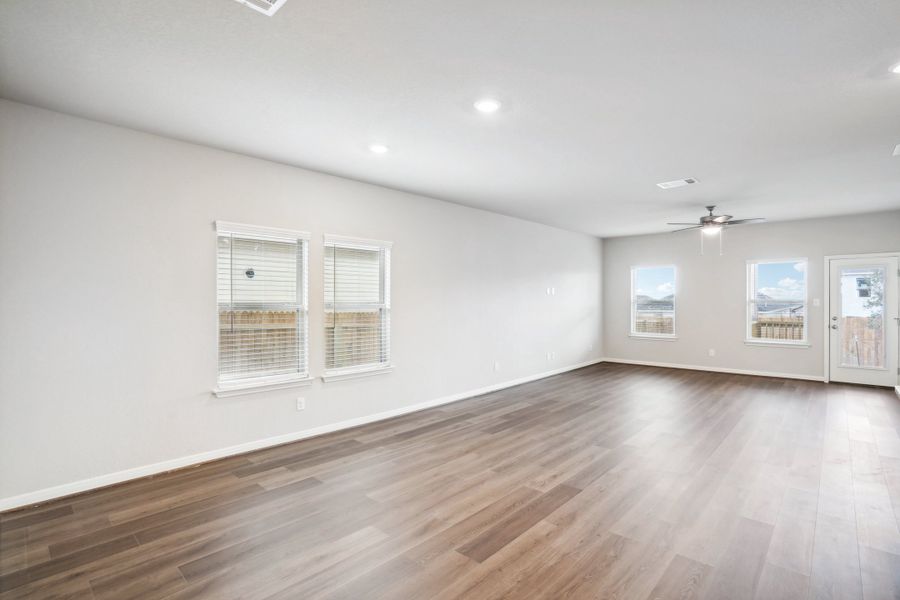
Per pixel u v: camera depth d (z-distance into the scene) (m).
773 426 4.76
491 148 3.89
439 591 2.09
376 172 4.58
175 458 3.60
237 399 3.96
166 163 3.59
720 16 2.06
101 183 3.29
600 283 9.45
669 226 7.94
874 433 4.51
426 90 2.82
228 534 2.62
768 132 3.50
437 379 5.77
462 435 4.51
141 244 3.46
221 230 3.84
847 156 4.07
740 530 2.64
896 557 2.36
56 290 3.11
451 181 4.94
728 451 4.00
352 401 4.82
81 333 3.20
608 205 6.18
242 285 4.04
